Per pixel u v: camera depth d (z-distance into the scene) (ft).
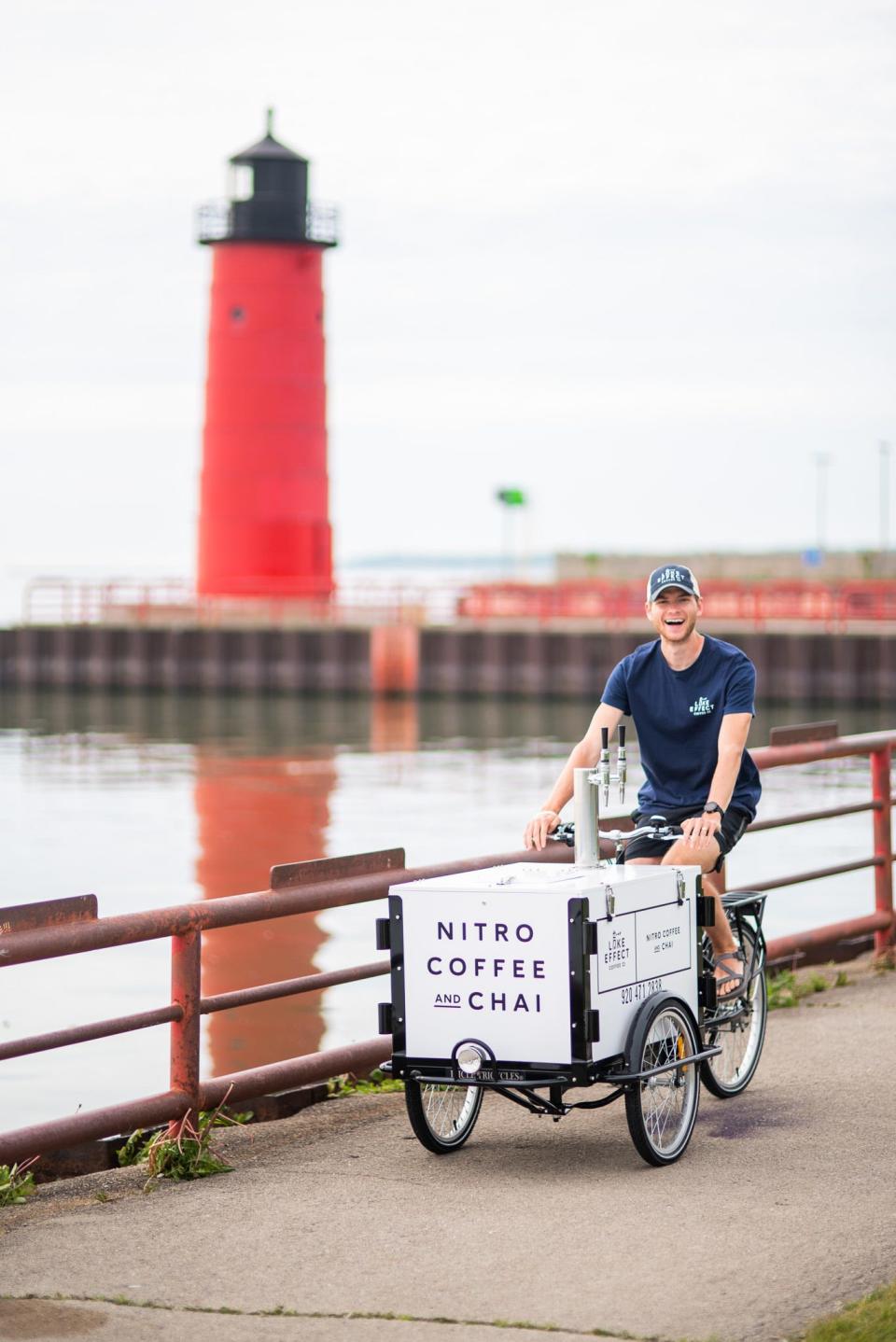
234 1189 22.06
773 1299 18.04
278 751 133.90
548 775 114.73
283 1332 17.42
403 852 26.16
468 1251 19.53
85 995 48.11
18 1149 21.56
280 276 197.77
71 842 83.97
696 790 24.77
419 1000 22.07
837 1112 24.91
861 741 35.65
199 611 196.75
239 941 54.90
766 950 33.60
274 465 198.08
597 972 21.39
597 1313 17.74
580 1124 24.71
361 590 193.36
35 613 204.33
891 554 204.13
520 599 189.37
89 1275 19.04
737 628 171.32
